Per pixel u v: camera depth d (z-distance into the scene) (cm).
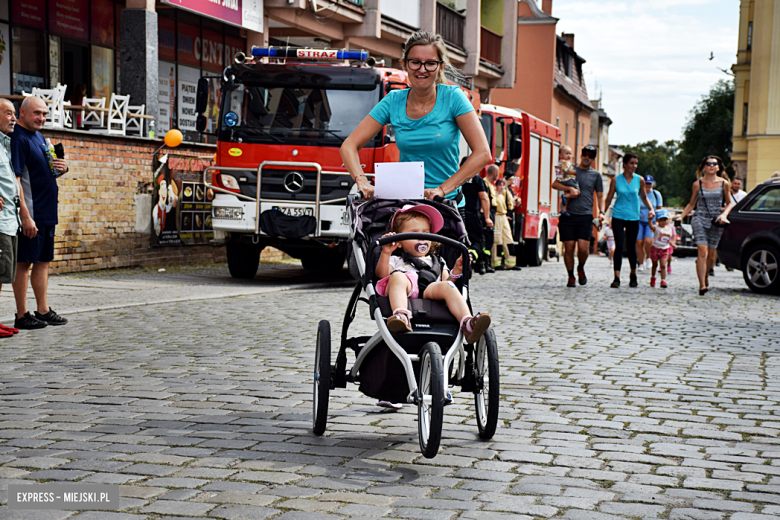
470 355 546
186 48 2170
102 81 1970
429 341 498
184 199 1764
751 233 1545
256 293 1327
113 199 1588
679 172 7331
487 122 1933
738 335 980
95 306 1115
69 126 1606
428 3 2858
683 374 740
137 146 1641
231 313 1098
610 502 420
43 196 949
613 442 528
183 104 2170
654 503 419
